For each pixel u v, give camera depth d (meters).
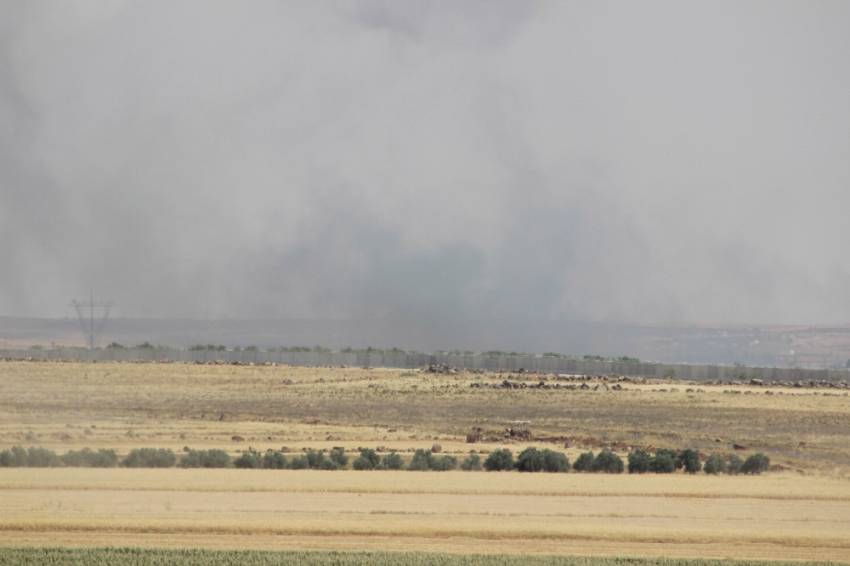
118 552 181.88
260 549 188.00
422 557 183.12
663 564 183.12
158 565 174.75
